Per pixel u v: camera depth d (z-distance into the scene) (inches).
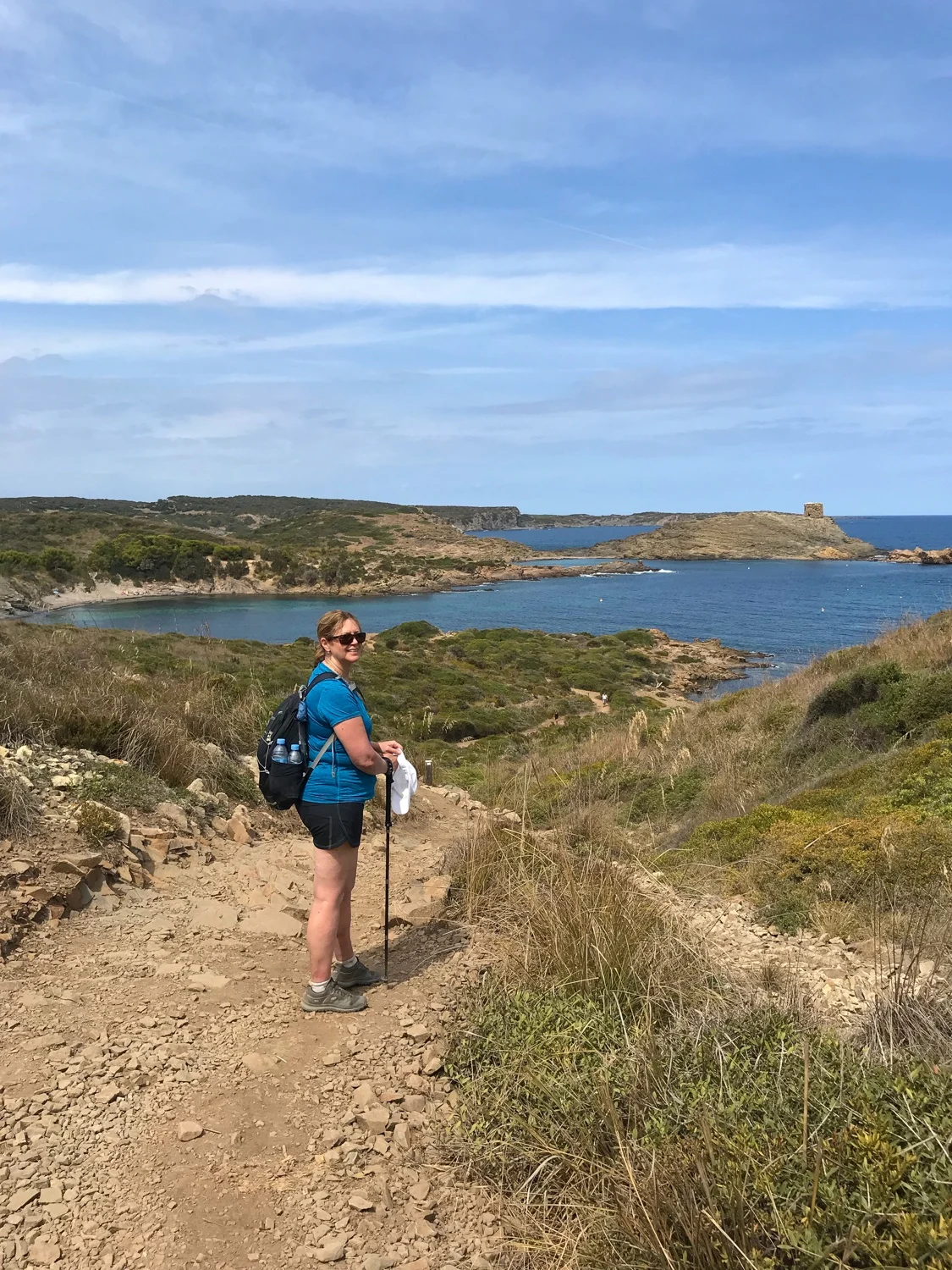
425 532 7209.6
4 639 415.8
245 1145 112.0
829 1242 81.5
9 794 200.4
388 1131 117.3
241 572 4906.5
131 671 443.8
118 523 5772.6
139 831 224.7
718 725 570.6
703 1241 85.5
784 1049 114.3
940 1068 106.4
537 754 670.5
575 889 175.8
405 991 158.7
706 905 231.6
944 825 260.5
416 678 1625.2
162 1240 94.7
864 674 428.5
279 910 199.3
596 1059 123.6
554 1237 99.1
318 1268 92.8
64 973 156.4
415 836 303.9
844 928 211.8
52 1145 108.6
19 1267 89.4
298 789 146.9
